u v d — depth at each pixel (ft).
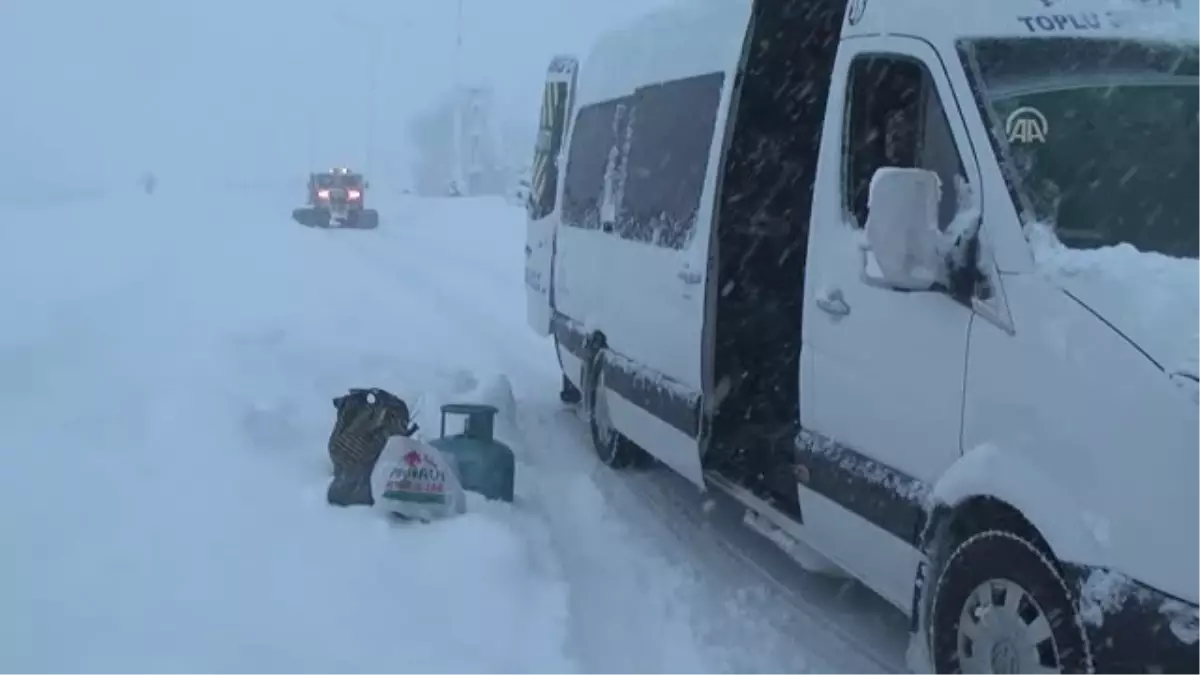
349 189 125.59
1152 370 11.77
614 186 28.27
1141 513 11.64
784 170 21.40
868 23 17.28
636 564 22.08
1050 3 15.47
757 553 22.79
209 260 72.33
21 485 22.39
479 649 17.13
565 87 36.81
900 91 16.30
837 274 17.13
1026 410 13.10
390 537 20.72
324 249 89.45
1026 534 13.37
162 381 30.96
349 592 18.51
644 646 18.33
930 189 13.96
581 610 19.71
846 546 17.19
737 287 21.40
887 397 15.74
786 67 21.33
